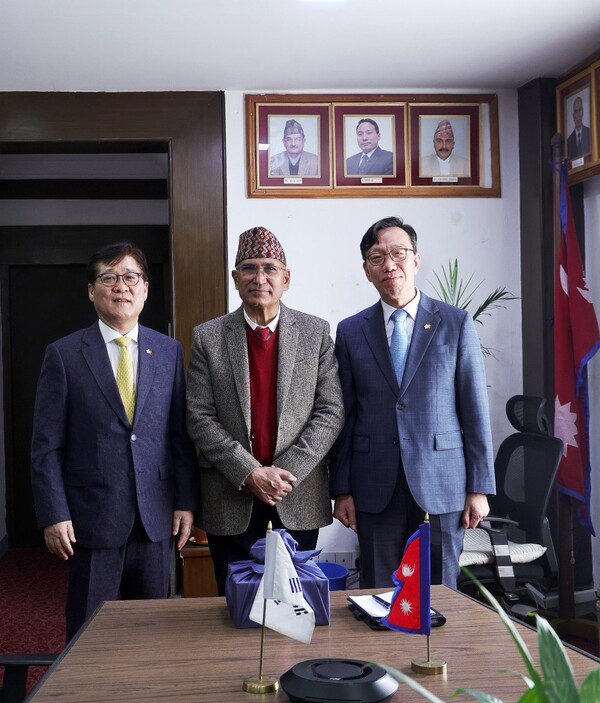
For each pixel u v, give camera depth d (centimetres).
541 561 357
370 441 291
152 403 273
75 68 415
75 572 268
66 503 265
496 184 461
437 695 143
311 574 188
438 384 290
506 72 436
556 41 392
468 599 206
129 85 441
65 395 270
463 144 461
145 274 280
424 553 161
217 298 451
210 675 153
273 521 281
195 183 451
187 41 384
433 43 394
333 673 145
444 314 297
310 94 455
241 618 182
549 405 440
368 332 299
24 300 659
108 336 276
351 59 412
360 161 455
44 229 646
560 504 404
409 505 288
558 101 435
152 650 168
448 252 460
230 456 268
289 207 453
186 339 451
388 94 457
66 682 150
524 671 154
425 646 169
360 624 185
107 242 648
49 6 343
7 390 652
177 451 282
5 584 540
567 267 410
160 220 652
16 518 654
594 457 439
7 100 447
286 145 453
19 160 636
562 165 418
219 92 452
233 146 453
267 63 415
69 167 644
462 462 291
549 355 440
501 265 462
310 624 166
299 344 287
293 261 454
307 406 283
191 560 402
